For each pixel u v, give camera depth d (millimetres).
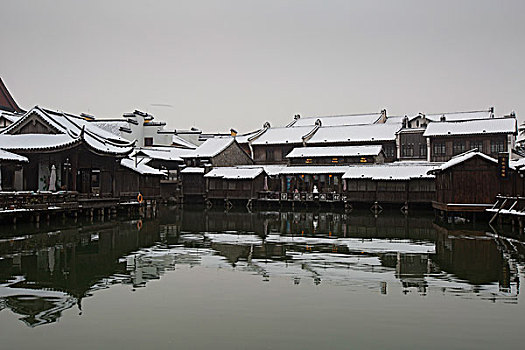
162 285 18266
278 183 72125
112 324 13867
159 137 91625
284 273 20328
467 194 39250
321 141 77000
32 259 23172
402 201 57094
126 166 55469
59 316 14547
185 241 29953
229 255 24781
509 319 14180
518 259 22938
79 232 33562
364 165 63531
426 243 28578
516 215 33781
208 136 118438
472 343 12430
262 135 85188
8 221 34875
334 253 25297
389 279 19109
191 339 12742
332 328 13516
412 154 71625
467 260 22891
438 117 81438
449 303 15766
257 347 12227
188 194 73750
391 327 13570
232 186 69188
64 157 44312
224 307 15430
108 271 20734
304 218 47344
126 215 50281
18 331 13320
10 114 56062
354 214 52625
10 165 41781
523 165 36719
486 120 67312
